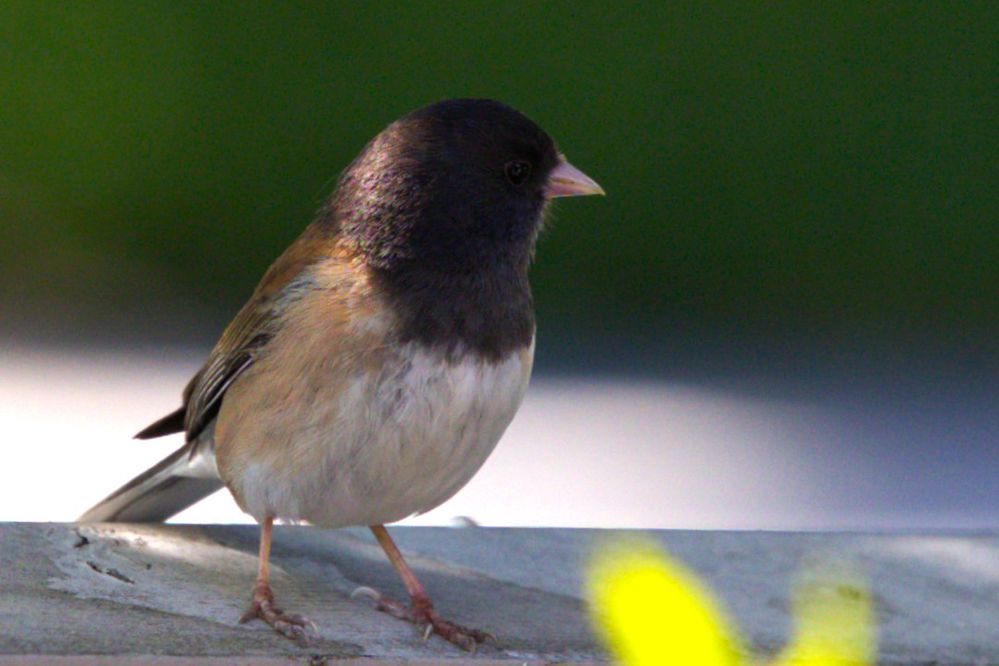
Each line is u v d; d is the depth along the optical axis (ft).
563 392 42.19
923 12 51.80
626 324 48.52
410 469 21.09
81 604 20.20
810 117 51.52
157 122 51.13
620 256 50.72
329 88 51.13
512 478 35.22
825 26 51.31
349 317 20.72
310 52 51.19
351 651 19.67
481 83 51.08
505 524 31.60
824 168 51.44
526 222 22.30
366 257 21.21
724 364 45.06
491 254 21.61
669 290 50.75
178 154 51.06
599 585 14.23
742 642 20.76
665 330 48.11
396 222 21.29
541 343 46.42
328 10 51.06
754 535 25.48
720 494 34.22
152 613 20.21
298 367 20.80
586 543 25.59
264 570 21.39
